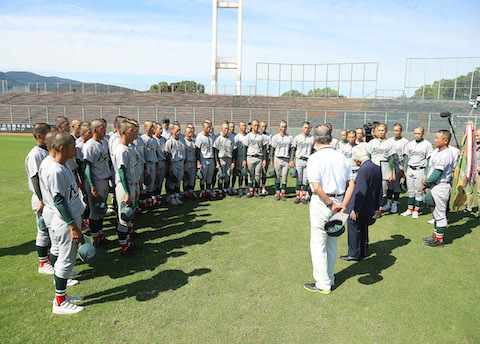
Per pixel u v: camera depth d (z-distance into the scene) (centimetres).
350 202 465
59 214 345
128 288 402
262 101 3928
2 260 479
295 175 793
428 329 326
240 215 710
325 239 390
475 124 2383
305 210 754
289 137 822
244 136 870
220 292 393
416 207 704
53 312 349
